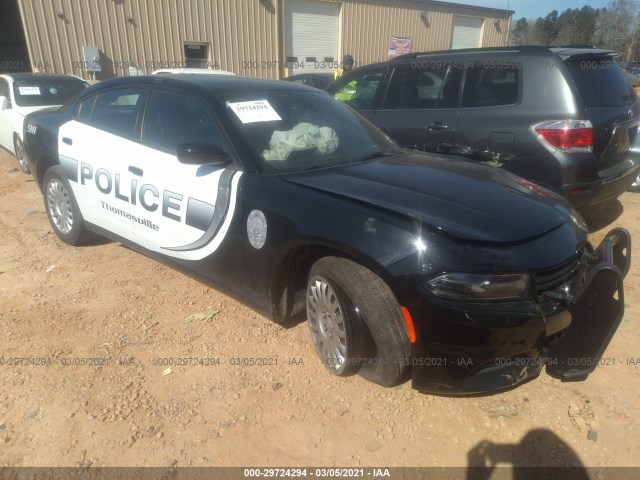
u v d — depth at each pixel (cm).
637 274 405
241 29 1689
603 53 452
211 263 325
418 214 247
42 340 321
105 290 388
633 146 479
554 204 286
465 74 486
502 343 229
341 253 265
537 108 432
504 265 229
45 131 453
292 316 316
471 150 420
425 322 230
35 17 1305
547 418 258
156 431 248
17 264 434
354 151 346
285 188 284
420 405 267
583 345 268
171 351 311
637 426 252
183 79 360
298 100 367
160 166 344
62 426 250
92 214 417
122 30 1448
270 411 262
